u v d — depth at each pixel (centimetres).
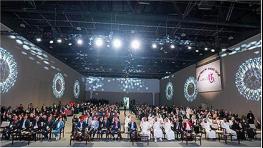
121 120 1927
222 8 1170
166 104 3381
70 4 1144
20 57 1500
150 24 1343
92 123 1165
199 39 1644
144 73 3362
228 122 1263
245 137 1155
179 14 1166
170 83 3216
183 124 1180
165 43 1439
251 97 1402
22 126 1098
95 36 1402
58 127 1123
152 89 3816
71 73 2805
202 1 1062
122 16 1159
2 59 1297
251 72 1405
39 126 1116
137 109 2314
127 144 1010
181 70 2755
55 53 2086
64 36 1371
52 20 1302
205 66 2048
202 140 1137
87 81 3712
